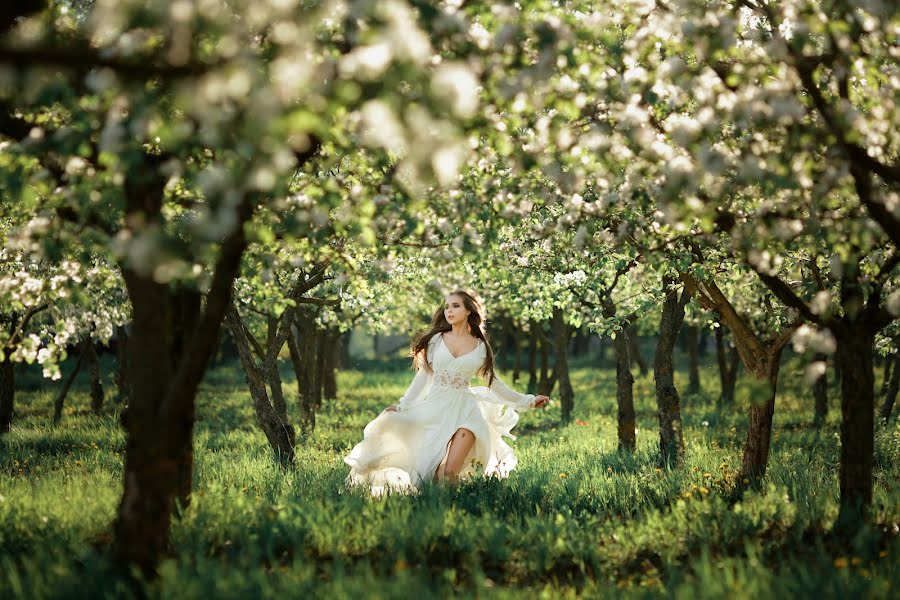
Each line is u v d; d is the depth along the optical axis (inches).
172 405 197.0
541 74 180.4
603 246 297.9
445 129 142.6
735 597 179.2
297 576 195.3
